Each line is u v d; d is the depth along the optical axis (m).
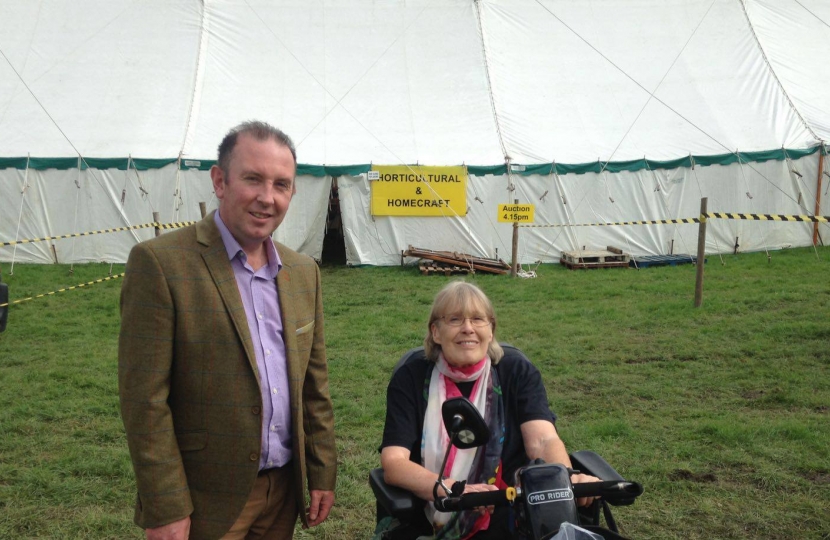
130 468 4.81
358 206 15.70
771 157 15.88
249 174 2.34
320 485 2.73
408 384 2.83
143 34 17.97
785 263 14.16
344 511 4.24
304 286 2.64
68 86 16.77
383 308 10.85
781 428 5.19
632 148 16.20
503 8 19.42
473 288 2.80
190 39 17.94
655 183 15.82
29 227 15.36
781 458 4.71
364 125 16.61
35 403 6.24
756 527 3.89
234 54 17.84
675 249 15.95
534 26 19.14
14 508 4.26
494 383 2.78
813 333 8.10
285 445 2.54
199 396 2.35
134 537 3.95
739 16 19.22
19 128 15.74
